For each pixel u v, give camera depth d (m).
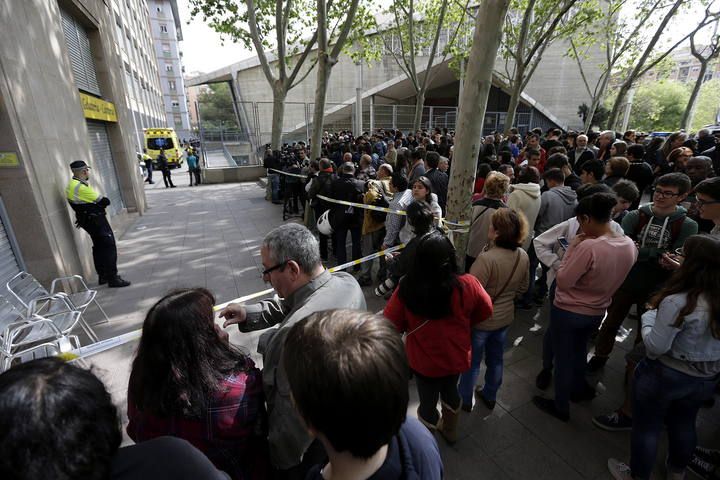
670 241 2.64
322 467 0.97
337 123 24.19
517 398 2.88
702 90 43.69
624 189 3.13
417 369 2.13
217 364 1.26
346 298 1.65
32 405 0.70
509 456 2.38
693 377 1.78
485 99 3.57
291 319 1.46
